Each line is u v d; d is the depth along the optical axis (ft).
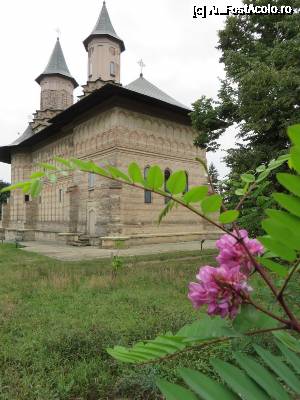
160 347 4.25
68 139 98.89
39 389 13.74
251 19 49.70
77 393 14.16
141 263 49.57
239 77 40.65
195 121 52.95
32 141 117.60
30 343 18.49
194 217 90.84
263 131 39.09
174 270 40.01
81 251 70.85
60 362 16.48
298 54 37.01
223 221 4.24
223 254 4.29
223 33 52.16
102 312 24.03
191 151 91.76
